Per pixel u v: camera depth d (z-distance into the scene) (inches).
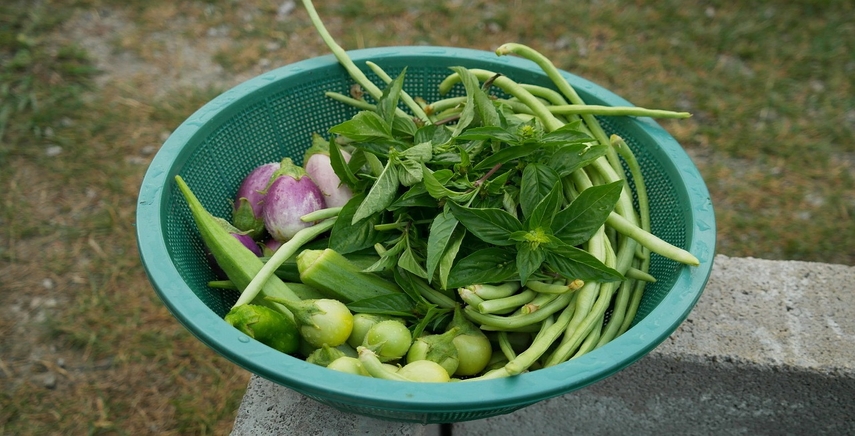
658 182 27.5
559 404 32.2
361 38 54.3
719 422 31.1
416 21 55.7
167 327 38.7
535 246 22.5
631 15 56.4
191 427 35.7
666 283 25.0
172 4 57.2
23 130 46.8
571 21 56.1
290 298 25.0
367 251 26.1
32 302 39.2
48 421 35.6
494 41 54.3
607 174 26.0
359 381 20.2
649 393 30.5
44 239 41.8
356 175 26.8
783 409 29.7
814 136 48.0
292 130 30.4
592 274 22.5
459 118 27.6
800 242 42.2
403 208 25.1
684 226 25.7
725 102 50.0
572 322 23.7
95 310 39.0
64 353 37.7
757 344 28.3
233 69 52.4
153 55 52.9
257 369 20.5
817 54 53.2
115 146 46.5
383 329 23.5
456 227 23.5
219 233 25.0
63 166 45.2
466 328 24.6
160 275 22.4
